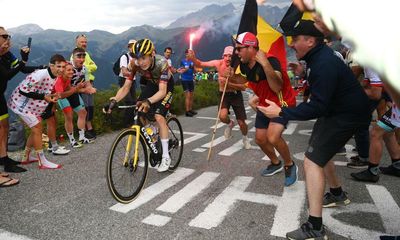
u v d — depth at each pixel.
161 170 4.59
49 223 3.24
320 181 2.78
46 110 5.41
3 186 4.21
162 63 4.32
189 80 10.70
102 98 8.71
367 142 4.93
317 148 2.80
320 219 2.80
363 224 3.21
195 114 11.17
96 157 5.67
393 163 4.67
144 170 4.14
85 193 4.02
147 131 4.37
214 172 4.91
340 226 3.16
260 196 3.95
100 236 3.00
